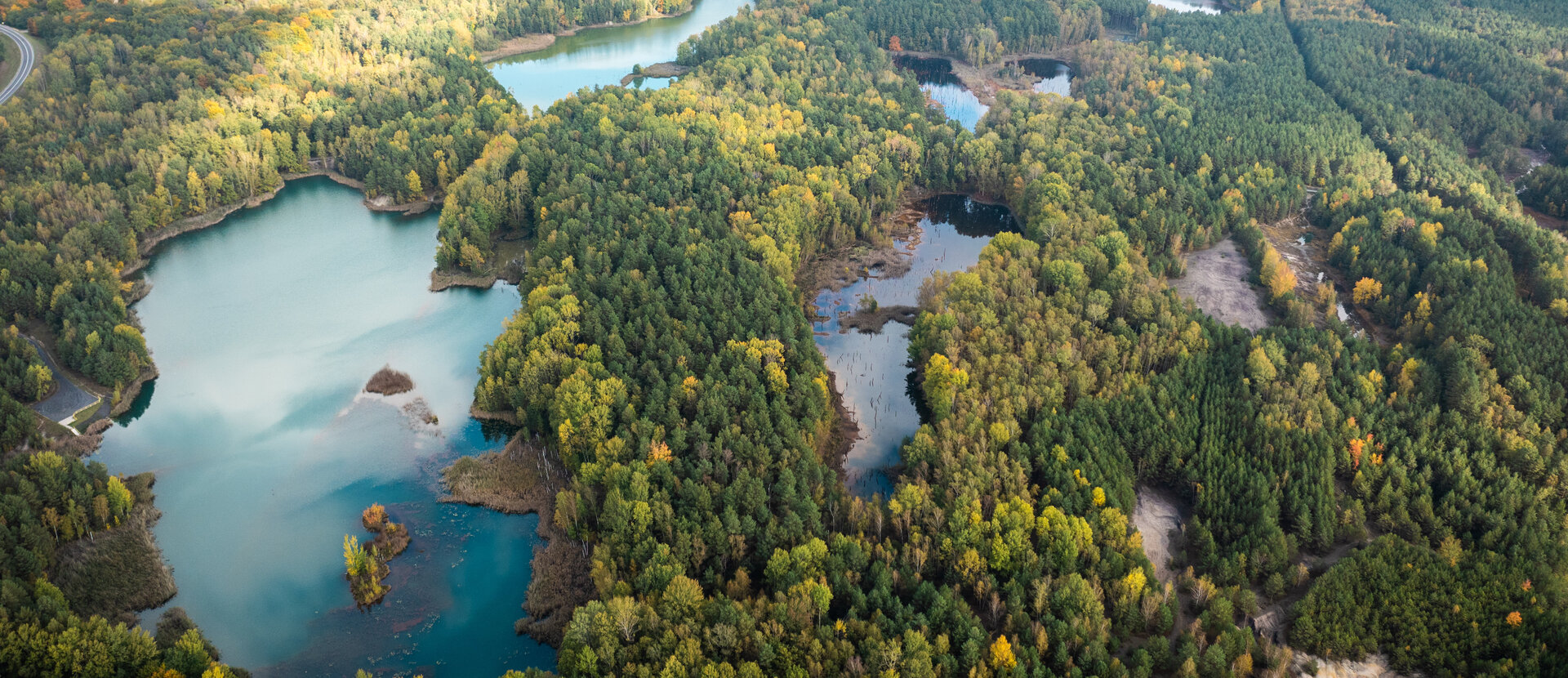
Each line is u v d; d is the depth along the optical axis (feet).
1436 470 644.69
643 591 547.90
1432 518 603.67
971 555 560.61
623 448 642.63
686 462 640.17
